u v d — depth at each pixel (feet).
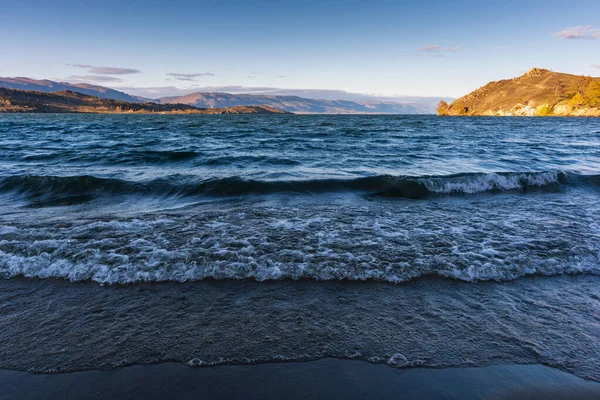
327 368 9.37
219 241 17.42
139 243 16.99
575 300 12.84
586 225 21.18
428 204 26.35
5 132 97.71
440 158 49.42
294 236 18.42
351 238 18.24
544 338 10.65
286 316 11.66
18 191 28.48
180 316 11.59
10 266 14.66
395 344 10.33
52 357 9.69
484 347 10.23
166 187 29.43
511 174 32.99
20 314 11.62
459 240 18.20
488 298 12.90
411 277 14.26
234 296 12.82
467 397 8.46
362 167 40.88
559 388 8.76
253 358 9.70
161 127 136.46
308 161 45.19
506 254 16.42
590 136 101.91
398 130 126.52
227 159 45.62
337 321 11.41
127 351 9.92
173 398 8.35
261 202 26.08
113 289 13.21
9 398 8.29
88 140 74.95
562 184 33.42
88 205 24.99
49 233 18.17
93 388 8.63
